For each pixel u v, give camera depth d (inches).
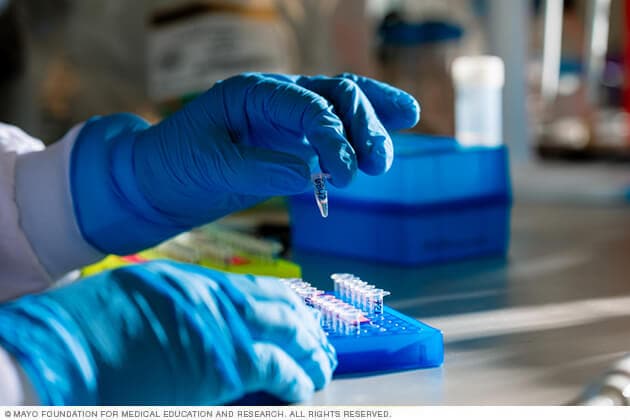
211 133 31.1
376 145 27.7
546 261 47.3
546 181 70.0
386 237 46.7
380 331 29.6
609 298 38.6
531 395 26.0
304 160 29.6
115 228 35.6
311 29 96.1
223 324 24.1
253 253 44.9
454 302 38.4
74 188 35.7
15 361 20.9
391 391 26.7
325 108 27.4
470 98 57.4
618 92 84.0
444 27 87.3
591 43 83.4
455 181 46.9
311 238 51.1
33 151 38.0
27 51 92.6
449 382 27.5
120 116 37.4
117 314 22.9
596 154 79.1
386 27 89.7
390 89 31.3
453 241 47.3
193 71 78.1
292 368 25.2
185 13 78.4
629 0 80.8
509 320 35.1
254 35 78.2
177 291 24.0
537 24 83.0
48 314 22.2
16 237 35.7
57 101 94.4
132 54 94.7
